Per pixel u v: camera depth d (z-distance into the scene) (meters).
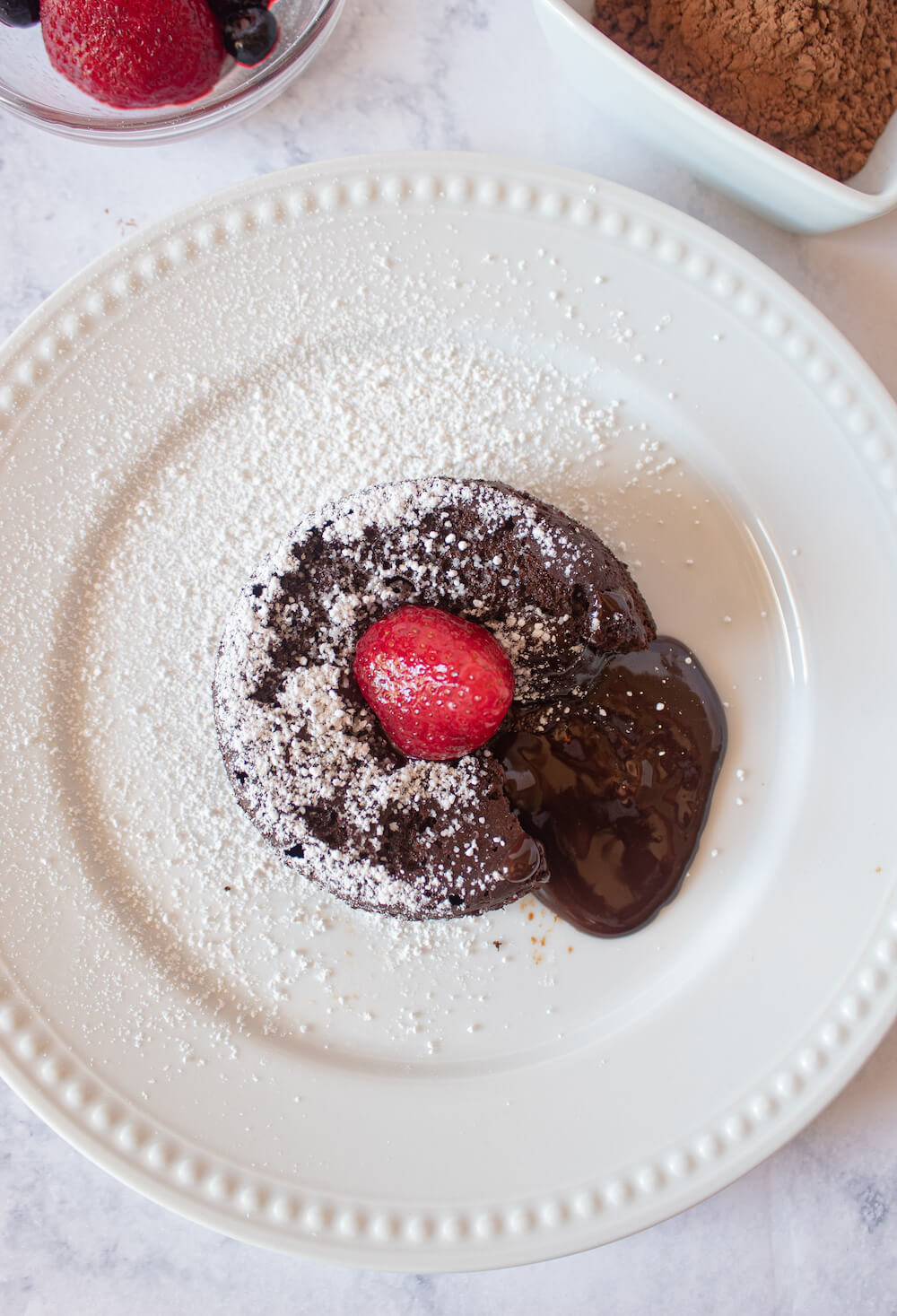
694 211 0.34
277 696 0.32
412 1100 0.33
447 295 0.33
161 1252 0.34
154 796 0.34
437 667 0.30
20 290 0.34
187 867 0.34
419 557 0.32
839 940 0.33
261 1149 0.33
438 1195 0.33
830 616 0.33
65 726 0.34
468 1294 0.35
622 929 0.34
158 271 0.33
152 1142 0.33
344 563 0.32
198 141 0.34
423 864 0.32
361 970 0.34
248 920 0.34
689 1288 0.34
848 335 0.34
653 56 0.33
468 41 0.34
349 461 0.34
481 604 0.32
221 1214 0.33
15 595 0.34
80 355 0.33
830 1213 0.34
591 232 0.33
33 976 0.33
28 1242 0.34
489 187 0.32
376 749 0.32
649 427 0.34
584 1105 0.33
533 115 0.34
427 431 0.34
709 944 0.34
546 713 0.33
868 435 0.33
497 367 0.34
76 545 0.34
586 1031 0.34
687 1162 0.33
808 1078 0.33
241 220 0.33
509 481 0.34
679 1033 0.33
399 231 0.33
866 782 0.33
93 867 0.34
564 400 0.34
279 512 0.34
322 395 0.34
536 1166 0.33
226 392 0.34
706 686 0.34
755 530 0.34
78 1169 0.34
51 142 0.34
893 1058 0.34
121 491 0.34
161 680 0.34
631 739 0.33
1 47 0.33
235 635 0.32
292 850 0.32
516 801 0.33
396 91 0.34
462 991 0.34
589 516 0.34
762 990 0.33
